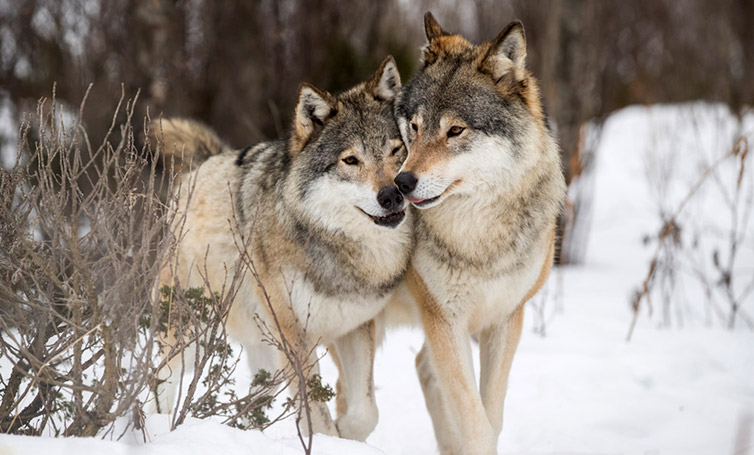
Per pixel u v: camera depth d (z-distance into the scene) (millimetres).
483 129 12500
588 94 30609
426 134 12539
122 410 9828
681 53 48438
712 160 39219
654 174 33312
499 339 13688
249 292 14242
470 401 12773
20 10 27609
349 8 28938
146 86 25359
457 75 12859
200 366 10867
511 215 12727
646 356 18391
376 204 12648
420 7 40031
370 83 14117
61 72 27375
